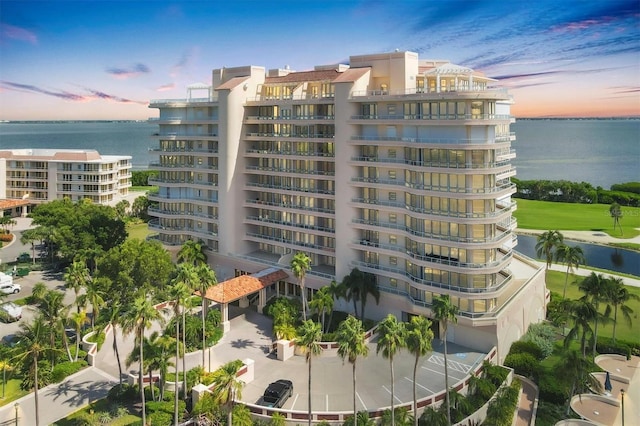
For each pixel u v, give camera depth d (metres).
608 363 78.06
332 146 95.06
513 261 98.81
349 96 86.38
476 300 75.94
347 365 73.50
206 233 111.56
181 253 106.00
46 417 63.22
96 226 118.94
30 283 111.75
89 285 79.69
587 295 78.56
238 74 107.56
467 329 76.88
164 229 115.12
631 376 74.12
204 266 73.12
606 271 122.88
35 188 179.38
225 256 107.31
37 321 66.38
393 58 86.31
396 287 85.62
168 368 71.81
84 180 171.88
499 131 85.56
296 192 99.50
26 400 66.94
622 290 78.94
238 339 81.88
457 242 76.25
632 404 66.88
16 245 144.50
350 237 89.81
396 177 84.44
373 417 59.50
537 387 70.75
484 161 75.19
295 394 65.94
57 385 70.31
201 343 78.69
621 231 163.62
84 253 110.94
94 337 80.31
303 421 59.28
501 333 75.12
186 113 111.50
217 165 108.62
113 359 76.81
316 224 98.88
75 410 64.62
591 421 63.16
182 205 115.00
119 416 61.94
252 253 107.75
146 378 68.50
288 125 100.25
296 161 100.19
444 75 83.12
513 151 92.00
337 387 67.62
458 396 61.97
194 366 72.75
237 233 107.31
